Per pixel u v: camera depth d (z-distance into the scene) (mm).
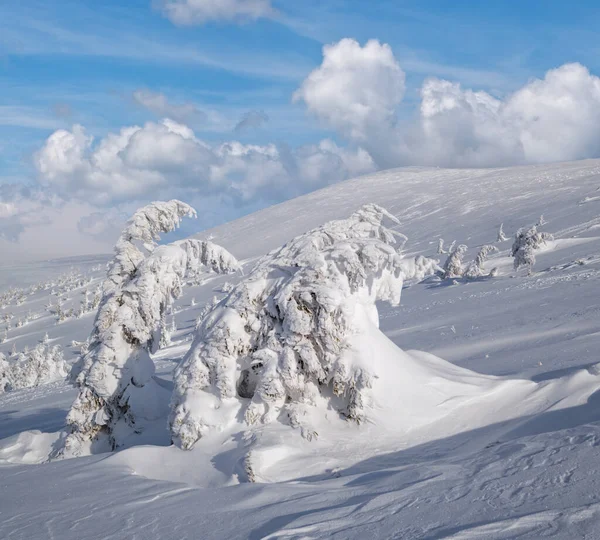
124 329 14484
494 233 96188
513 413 10430
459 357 19469
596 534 3781
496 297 36969
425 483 5949
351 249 11609
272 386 10734
